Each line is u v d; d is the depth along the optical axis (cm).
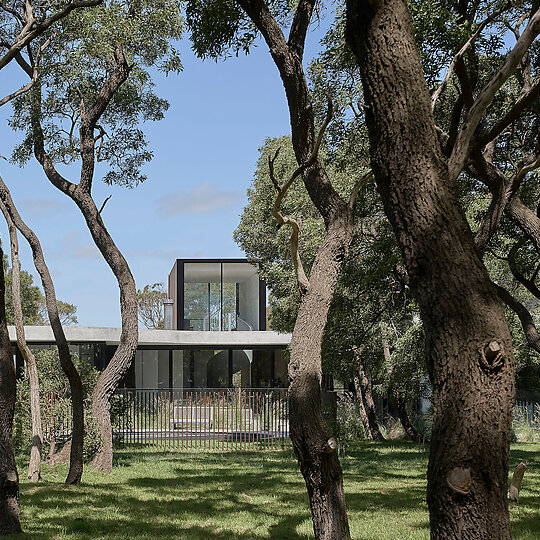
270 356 3359
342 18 1027
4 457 749
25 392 1595
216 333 3025
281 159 2627
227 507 1055
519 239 1380
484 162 952
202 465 1661
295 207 2355
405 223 394
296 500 1127
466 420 365
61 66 1521
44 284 1250
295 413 602
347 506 1067
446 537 365
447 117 1295
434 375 381
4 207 1158
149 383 3272
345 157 1249
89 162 1574
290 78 769
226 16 943
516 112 742
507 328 377
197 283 3334
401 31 401
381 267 1482
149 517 958
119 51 1574
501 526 360
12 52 811
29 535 760
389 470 1554
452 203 391
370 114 407
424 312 387
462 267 380
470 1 1002
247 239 2894
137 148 1894
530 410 2634
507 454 367
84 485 1262
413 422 2631
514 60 396
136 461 1734
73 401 1271
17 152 1728
